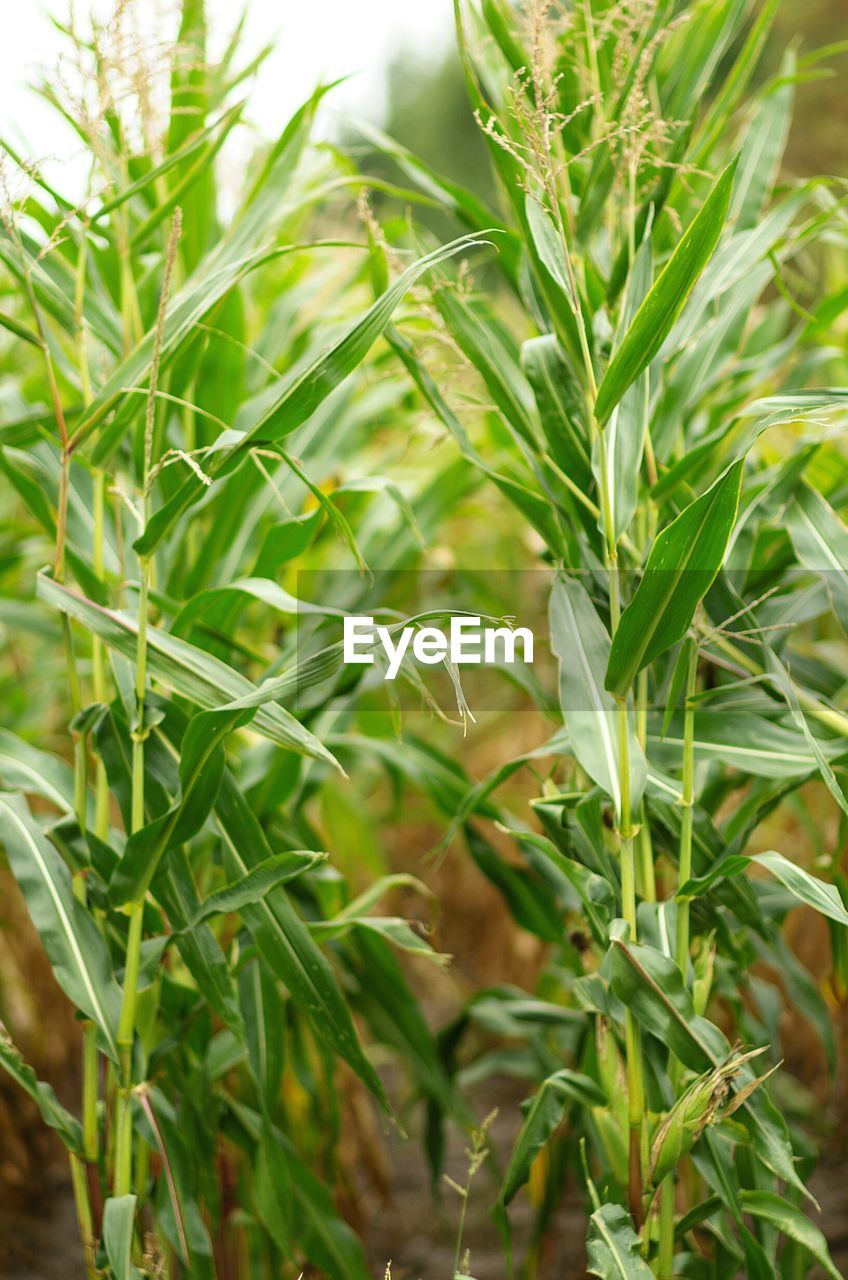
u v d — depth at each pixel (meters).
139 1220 4.92
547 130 4.44
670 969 4.53
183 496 4.49
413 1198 6.09
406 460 6.06
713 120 4.86
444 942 7.81
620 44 4.64
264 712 4.53
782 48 14.70
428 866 7.73
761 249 4.79
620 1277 4.46
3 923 5.94
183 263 5.18
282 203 5.16
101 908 4.79
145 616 4.57
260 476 5.02
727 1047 4.50
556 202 4.46
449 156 23.78
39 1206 5.99
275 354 5.35
